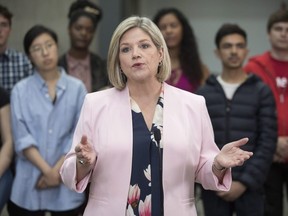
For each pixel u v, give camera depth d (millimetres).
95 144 3455
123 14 9086
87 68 6652
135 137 3412
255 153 5273
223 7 9648
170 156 3379
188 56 6391
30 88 5395
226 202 5336
